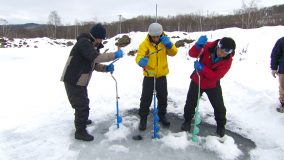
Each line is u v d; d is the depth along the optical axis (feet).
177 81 25.77
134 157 14.48
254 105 20.21
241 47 35.40
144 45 15.78
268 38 37.06
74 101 15.37
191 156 14.55
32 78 28.76
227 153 14.62
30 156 14.46
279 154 14.61
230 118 18.66
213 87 15.53
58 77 28.99
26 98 22.21
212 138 15.74
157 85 16.51
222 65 14.65
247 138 16.33
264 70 27.84
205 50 14.90
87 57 14.46
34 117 18.69
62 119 18.37
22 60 42.52
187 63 32.17
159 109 17.31
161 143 15.64
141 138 16.12
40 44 84.69
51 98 22.12
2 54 50.60
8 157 14.37
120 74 28.58
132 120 18.28
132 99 21.59
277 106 19.49
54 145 15.39
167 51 15.96
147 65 15.96
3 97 22.47
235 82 24.89
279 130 16.90
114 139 16.02
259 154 14.76
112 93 22.76
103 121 18.21
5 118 18.52
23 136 16.29
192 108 16.20
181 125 17.70
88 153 14.74
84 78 15.23
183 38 42.60
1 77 29.32
